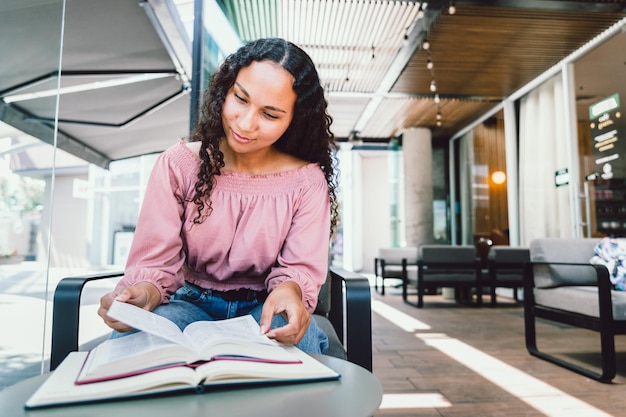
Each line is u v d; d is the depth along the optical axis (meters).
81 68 3.99
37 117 2.01
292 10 3.89
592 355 2.62
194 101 2.63
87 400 0.49
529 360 2.50
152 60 3.89
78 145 6.03
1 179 2.08
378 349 2.79
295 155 1.10
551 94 5.27
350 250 11.20
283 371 0.57
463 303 5.32
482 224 6.99
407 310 4.70
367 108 6.50
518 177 6.01
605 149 4.54
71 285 0.99
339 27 4.22
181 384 0.52
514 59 4.88
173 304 0.94
